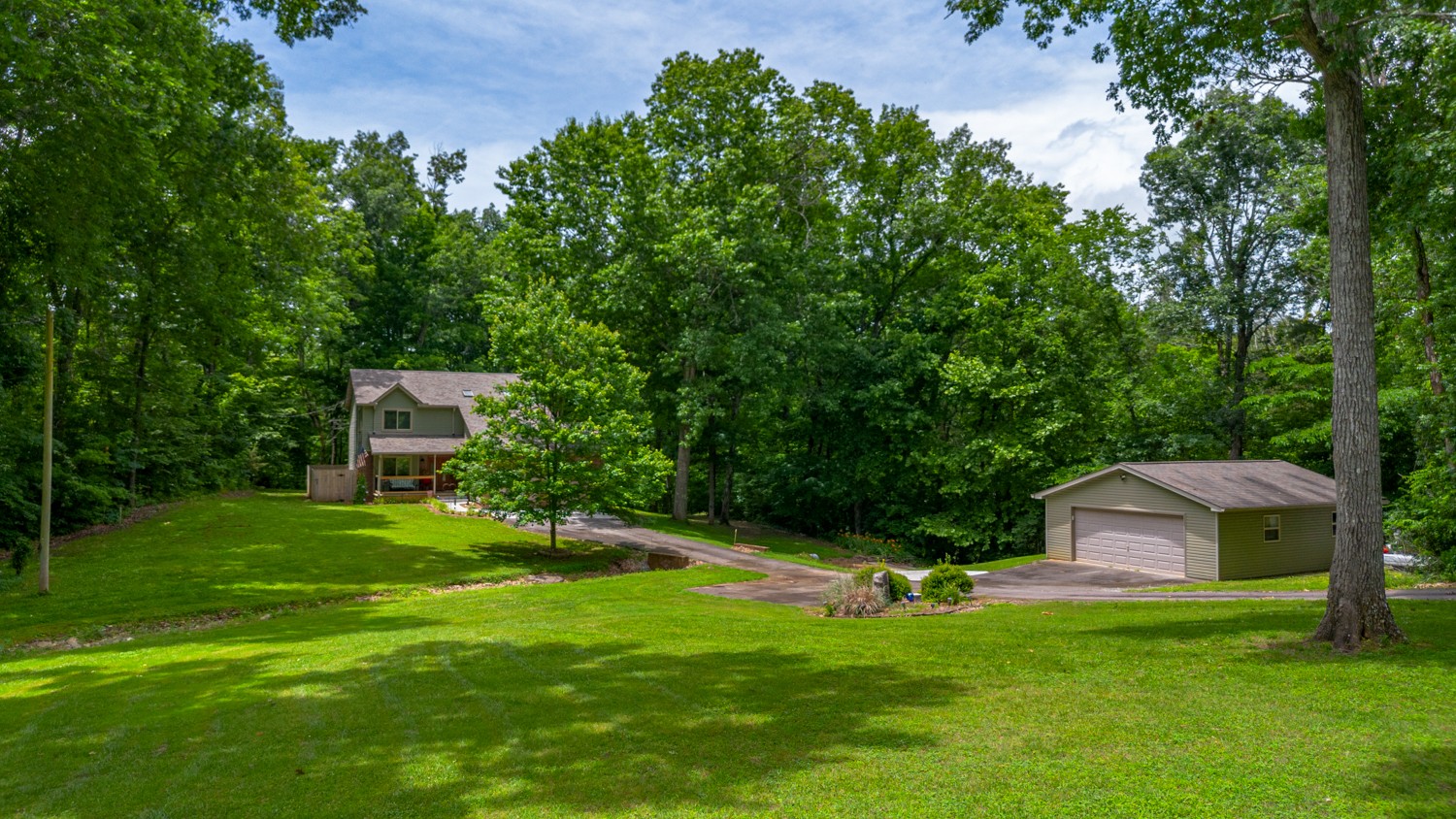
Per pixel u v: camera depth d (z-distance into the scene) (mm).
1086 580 23031
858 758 6852
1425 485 21594
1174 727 7438
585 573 24453
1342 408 11102
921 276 40031
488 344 59938
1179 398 32688
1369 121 13258
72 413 28391
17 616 16688
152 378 33625
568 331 26844
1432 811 5543
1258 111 28672
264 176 27547
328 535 27734
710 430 39969
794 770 6621
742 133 34875
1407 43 11336
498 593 20188
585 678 10094
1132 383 33500
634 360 37844
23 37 14664
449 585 21609
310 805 6230
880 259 39688
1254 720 7590
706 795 6160
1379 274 24062
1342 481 11062
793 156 36781
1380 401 27219
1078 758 6703
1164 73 13156
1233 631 12156
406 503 38656
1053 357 33750
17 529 24297
